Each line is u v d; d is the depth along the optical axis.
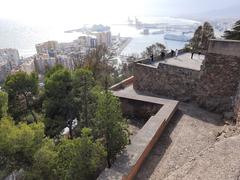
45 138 11.32
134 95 15.59
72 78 16.19
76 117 16.58
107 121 9.39
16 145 9.86
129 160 9.13
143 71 16.81
